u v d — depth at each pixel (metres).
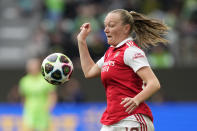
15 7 60.50
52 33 49.03
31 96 33.94
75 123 36.53
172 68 39.31
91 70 16.62
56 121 36.53
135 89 14.85
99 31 48.34
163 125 36.09
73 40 46.66
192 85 39.09
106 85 15.32
